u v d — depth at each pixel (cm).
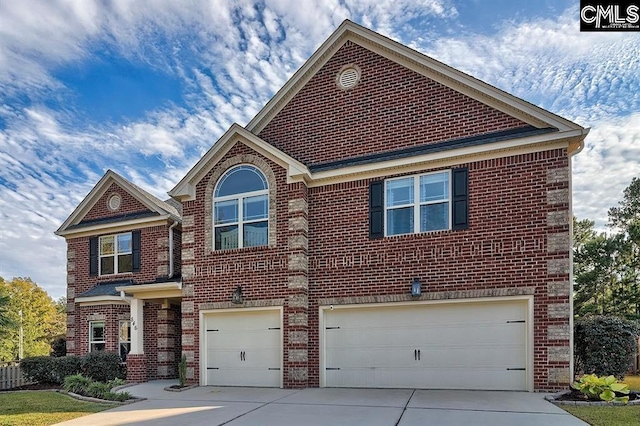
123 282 1590
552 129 999
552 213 970
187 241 1290
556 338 932
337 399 916
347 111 1230
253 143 1245
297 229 1158
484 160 1043
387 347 1080
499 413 741
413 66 1169
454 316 1034
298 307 1125
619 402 801
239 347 1198
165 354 1462
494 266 1002
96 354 1391
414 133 1146
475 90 1091
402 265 1084
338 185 1180
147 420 772
